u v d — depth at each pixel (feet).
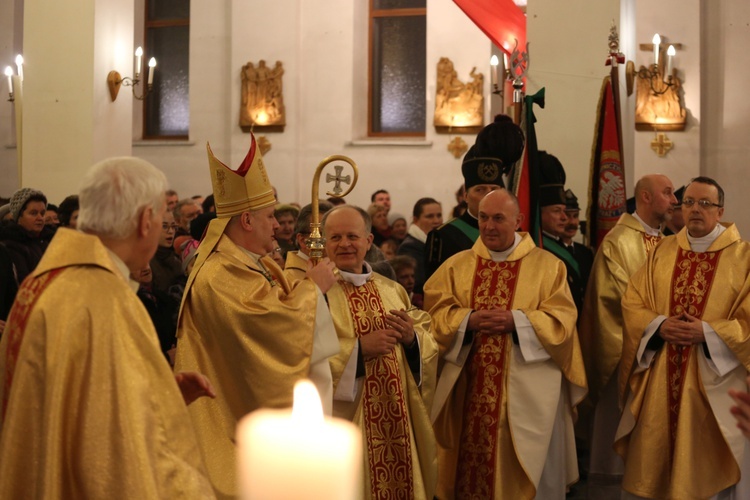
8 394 6.88
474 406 14.19
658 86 35.65
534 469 13.78
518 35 27.20
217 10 42.14
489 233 14.67
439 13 40.19
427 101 40.50
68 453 6.51
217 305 10.85
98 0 26.37
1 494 6.48
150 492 6.42
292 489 2.34
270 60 41.37
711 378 14.23
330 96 41.34
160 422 6.68
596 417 16.89
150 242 7.43
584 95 22.17
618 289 16.34
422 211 25.27
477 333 14.34
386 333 12.57
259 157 11.65
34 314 6.73
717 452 14.20
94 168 7.36
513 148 16.28
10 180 42.78
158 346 6.87
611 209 18.76
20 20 43.01
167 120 44.37
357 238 13.10
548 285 14.49
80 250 6.95
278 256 15.43
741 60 35.24
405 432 12.63
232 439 10.87
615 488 16.85
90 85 26.32
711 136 35.68
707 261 14.92
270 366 10.69
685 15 35.53
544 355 13.98
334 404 12.42
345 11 41.27
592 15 22.20
